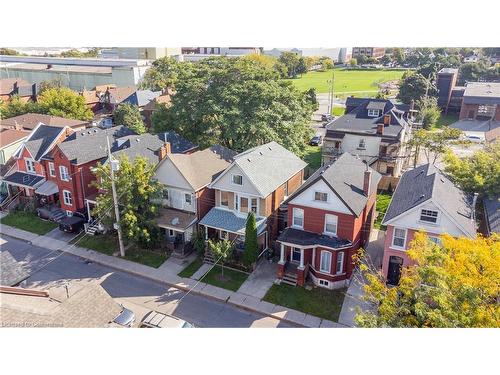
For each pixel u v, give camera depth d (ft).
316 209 82.02
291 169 101.86
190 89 123.03
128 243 97.86
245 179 89.15
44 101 183.62
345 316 73.20
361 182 89.15
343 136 140.56
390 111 140.67
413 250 58.34
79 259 94.32
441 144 122.42
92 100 221.46
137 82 256.93
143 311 75.41
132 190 91.66
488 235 73.31
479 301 48.85
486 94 161.58
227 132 115.14
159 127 132.67
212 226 91.15
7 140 134.41
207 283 83.35
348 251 79.82
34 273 88.48
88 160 108.78
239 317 73.77
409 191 83.71
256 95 116.37
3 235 106.01
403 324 51.21
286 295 79.15
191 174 96.02
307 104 144.36
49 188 115.14
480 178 85.25
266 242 93.04
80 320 53.26
